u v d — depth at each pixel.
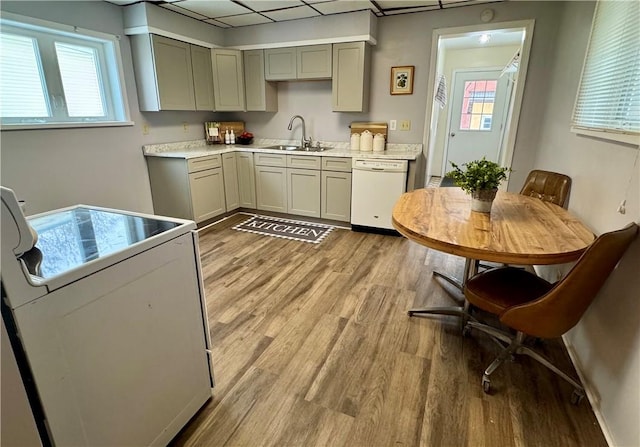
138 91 3.58
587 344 1.66
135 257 1.09
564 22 2.88
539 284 1.75
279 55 4.00
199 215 3.79
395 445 1.35
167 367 1.29
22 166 2.71
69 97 3.08
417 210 2.01
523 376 1.70
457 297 2.42
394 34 3.67
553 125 2.91
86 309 0.96
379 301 2.37
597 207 1.82
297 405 1.53
